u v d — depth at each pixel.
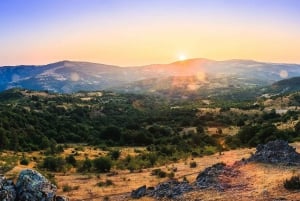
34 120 154.12
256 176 39.22
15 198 26.08
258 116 174.38
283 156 45.69
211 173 42.34
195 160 69.81
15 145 107.81
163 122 186.88
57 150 104.62
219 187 36.88
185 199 34.62
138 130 154.50
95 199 43.72
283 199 30.17
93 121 199.88
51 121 169.75
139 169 68.88
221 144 100.31
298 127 96.25
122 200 40.19
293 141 79.25
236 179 39.41
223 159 65.38
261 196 31.88
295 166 41.78
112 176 61.81
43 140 117.62
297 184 32.62
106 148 115.69
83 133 154.75
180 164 67.00
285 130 94.56
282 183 34.41
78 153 100.94
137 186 50.16
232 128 146.88
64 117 193.25
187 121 174.50
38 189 26.58
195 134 126.75
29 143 119.69
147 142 130.50
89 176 62.44
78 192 48.53
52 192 27.06
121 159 85.06
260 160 45.91
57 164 72.50
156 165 72.62
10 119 139.75
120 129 147.38
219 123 168.12
